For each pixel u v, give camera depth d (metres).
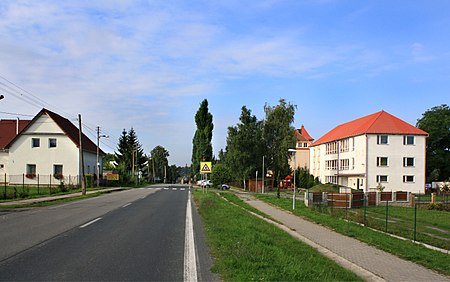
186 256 8.85
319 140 74.12
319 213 20.44
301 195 45.19
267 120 61.50
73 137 53.75
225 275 7.03
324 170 69.12
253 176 63.50
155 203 26.28
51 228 13.21
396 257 9.74
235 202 28.86
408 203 32.81
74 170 52.47
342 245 11.38
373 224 16.78
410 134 52.38
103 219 16.17
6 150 54.22
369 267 8.60
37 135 52.38
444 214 25.27
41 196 31.02
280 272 7.02
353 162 55.94
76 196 32.22
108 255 8.84
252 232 11.78
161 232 12.63
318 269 7.48
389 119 54.31
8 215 17.69
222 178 63.69
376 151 52.06
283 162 59.19
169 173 151.00
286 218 18.67
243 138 63.00
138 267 7.73
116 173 67.06
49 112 52.75
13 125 58.22
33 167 52.41
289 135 59.22
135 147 88.94
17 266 7.66
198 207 23.48
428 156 66.38
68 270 7.39
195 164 81.94
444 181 60.09
